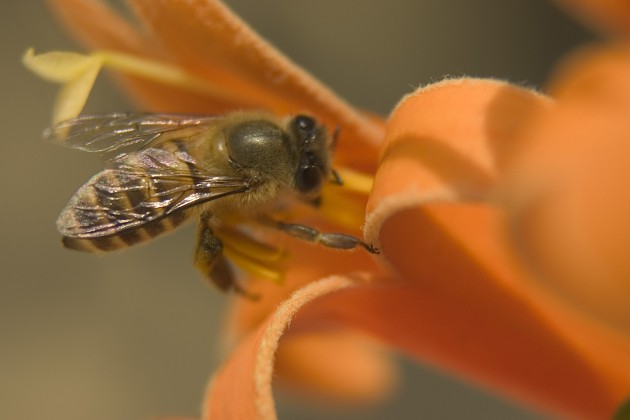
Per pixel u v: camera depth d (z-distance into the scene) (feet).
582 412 0.30
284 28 0.59
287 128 0.32
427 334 0.30
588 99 0.22
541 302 0.29
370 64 0.59
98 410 0.58
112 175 0.32
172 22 0.30
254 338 0.29
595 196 0.21
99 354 0.59
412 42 0.59
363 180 0.31
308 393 0.36
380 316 0.30
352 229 0.31
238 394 0.28
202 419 0.29
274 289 0.32
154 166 0.32
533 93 0.27
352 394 0.36
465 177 0.26
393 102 0.58
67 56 0.31
